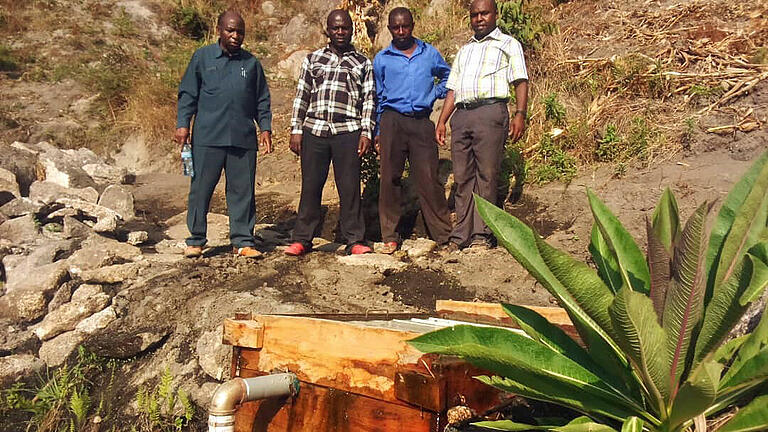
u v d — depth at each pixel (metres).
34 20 12.90
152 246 6.08
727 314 1.86
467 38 8.53
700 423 2.04
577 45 7.59
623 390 2.12
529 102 7.03
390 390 2.48
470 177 5.45
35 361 4.40
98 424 3.98
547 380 2.12
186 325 4.48
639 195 5.45
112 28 13.17
